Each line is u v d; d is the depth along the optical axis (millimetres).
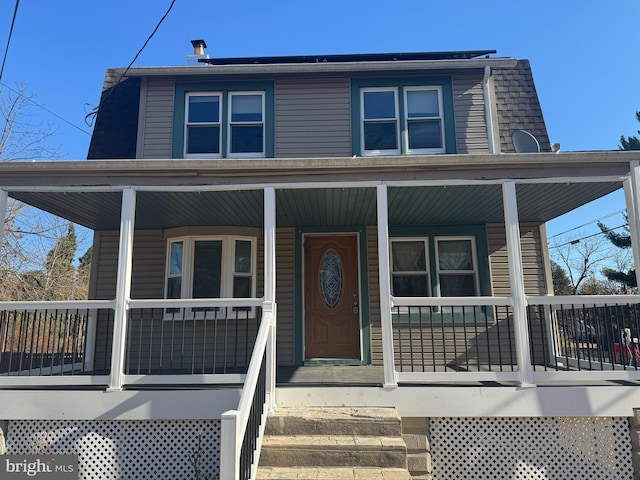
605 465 5242
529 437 5344
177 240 8445
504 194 5883
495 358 7871
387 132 8391
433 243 8359
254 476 4125
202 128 8469
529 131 8750
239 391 5375
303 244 8453
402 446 4617
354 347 8172
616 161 5812
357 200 6859
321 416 5016
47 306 5719
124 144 8891
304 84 8609
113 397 5391
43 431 5453
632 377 5242
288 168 5934
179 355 8055
